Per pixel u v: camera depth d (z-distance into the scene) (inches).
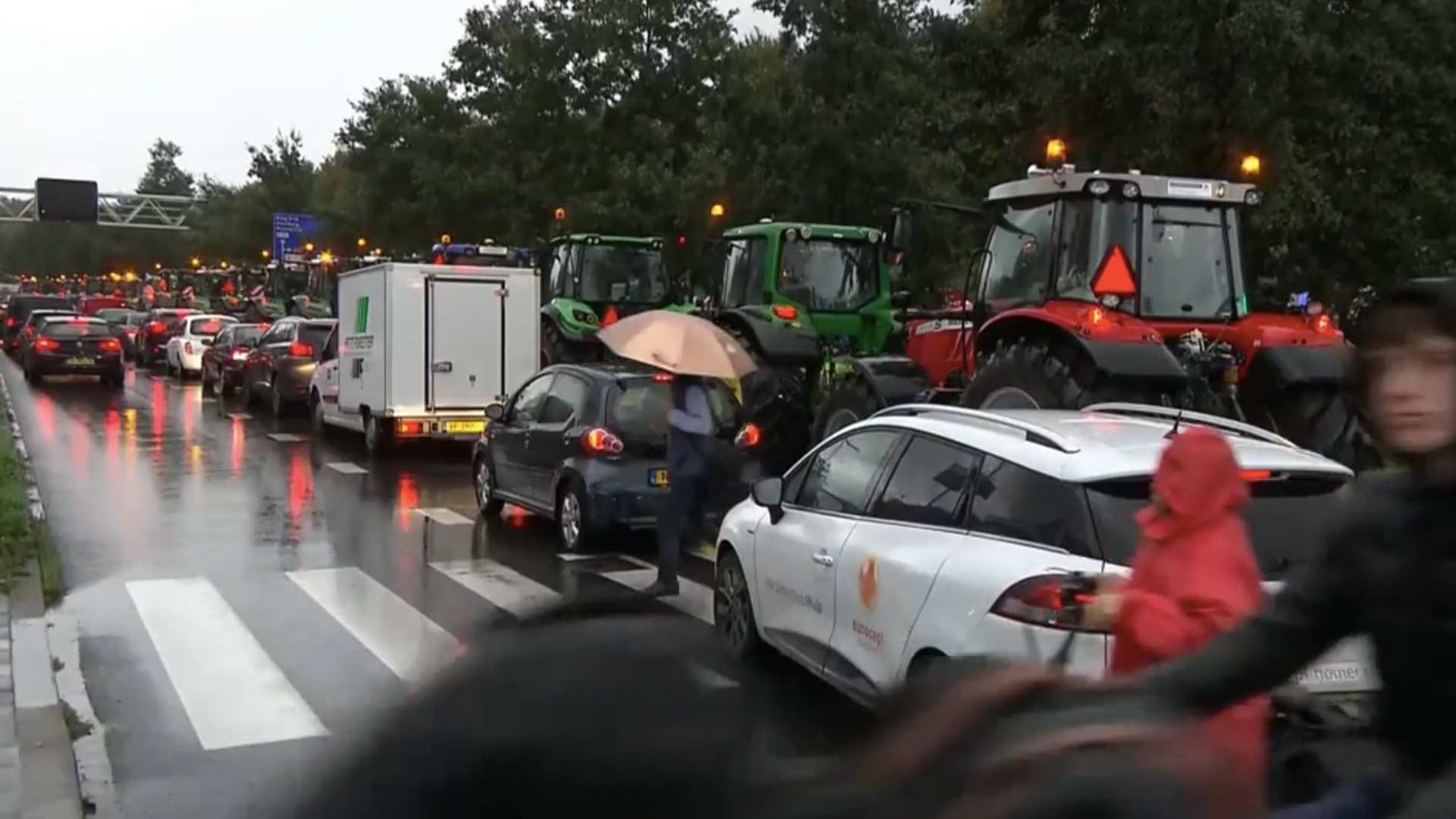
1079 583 176.1
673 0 1502.2
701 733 61.0
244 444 716.7
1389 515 94.0
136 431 776.9
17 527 401.1
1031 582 183.0
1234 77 570.6
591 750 59.0
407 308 653.3
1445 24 636.1
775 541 266.5
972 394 413.4
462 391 663.1
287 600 350.9
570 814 58.3
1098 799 66.1
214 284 2728.8
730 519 296.4
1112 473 188.7
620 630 63.3
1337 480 192.9
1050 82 618.5
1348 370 97.7
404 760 61.0
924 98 791.7
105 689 268.1
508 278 671.1
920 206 447.2
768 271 583.8
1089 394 373.7
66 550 416.8
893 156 797.2
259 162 2817.4
